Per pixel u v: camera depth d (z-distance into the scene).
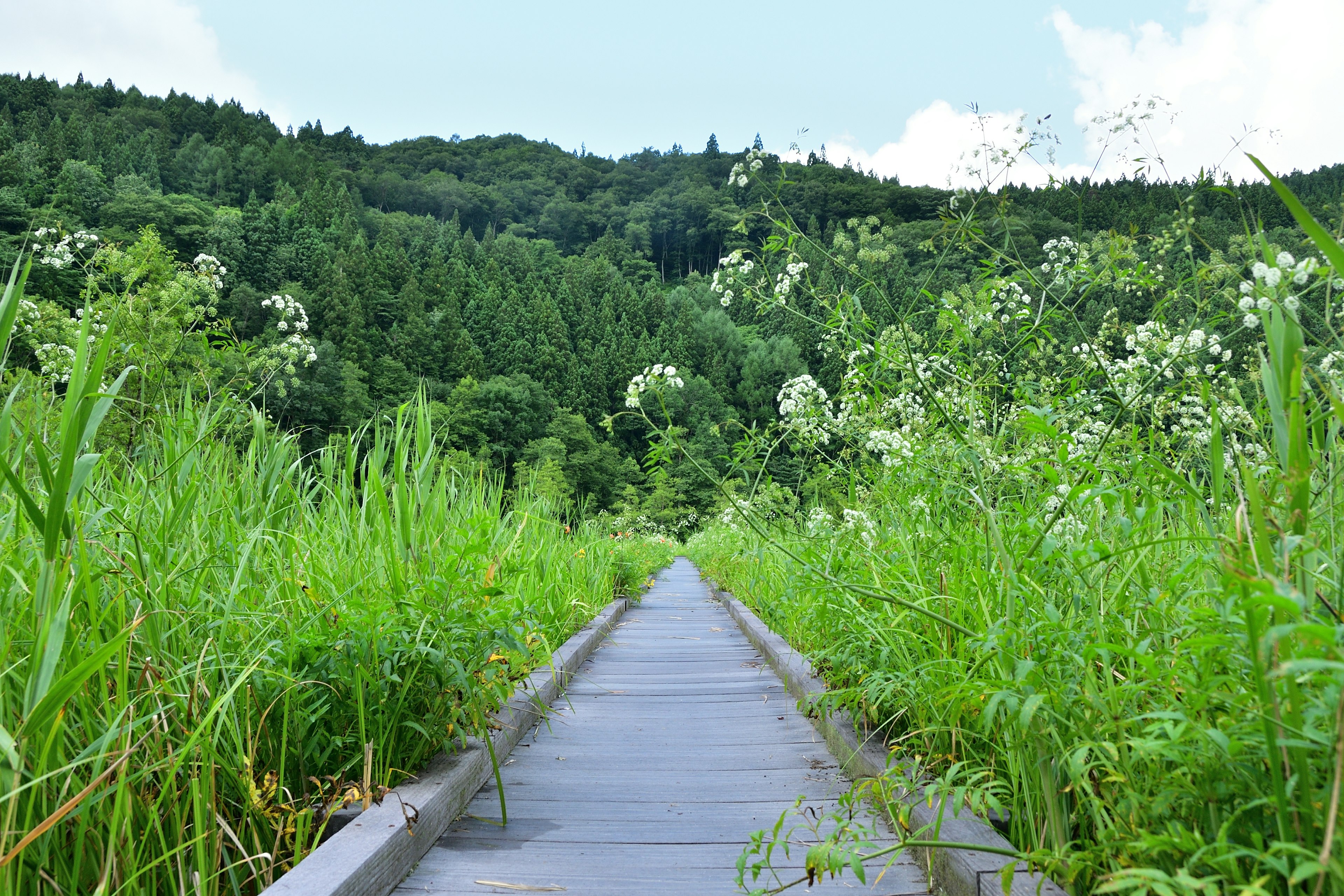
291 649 1.84
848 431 3.03
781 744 3.04
